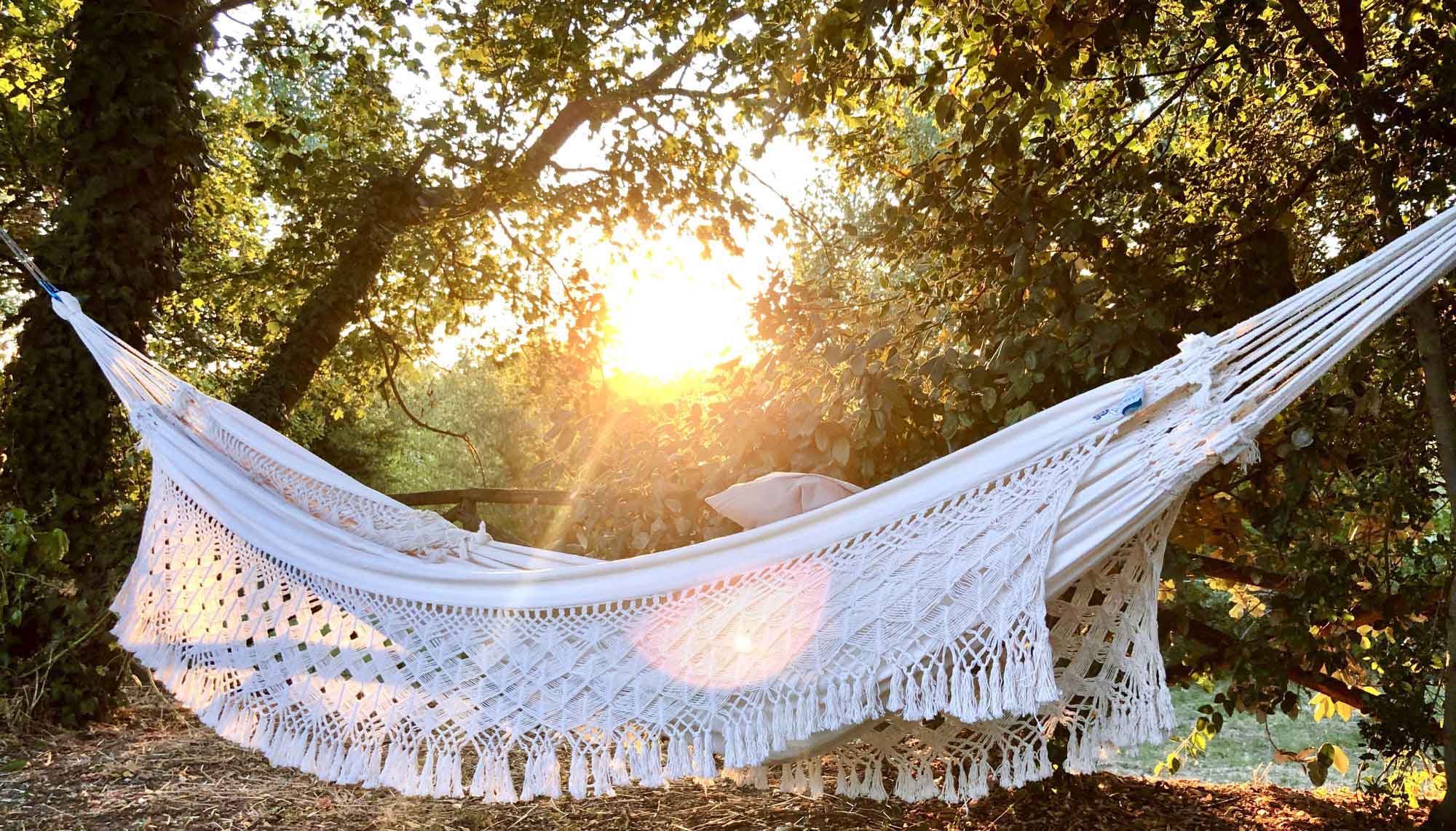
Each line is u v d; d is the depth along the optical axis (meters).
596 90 7.42
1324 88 3.81
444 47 7.51
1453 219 2.09
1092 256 3.40
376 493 2.87
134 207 4.50
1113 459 2.14
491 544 2.91
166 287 4.64
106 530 4.45
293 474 2.88
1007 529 2.13
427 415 17.78
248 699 2.52
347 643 2.48
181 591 2.73
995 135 3.54
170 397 3.10
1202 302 3.70
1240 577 4.02
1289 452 3.34
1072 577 2.12
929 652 2.08
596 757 2.23
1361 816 3.98
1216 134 4.30
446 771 2.29
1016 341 3.32
